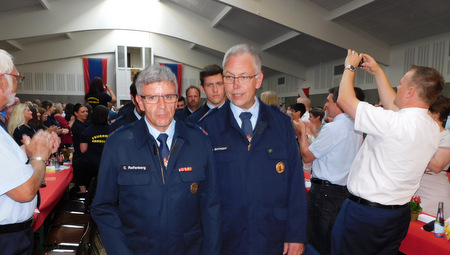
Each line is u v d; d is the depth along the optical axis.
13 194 1.00
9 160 0.98
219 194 1.14
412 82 1.30
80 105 3.53
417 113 1.29
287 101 13.91
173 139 1.09
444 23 6.79
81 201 2.87
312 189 2.01
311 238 2.00
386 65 8.84
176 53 14.69
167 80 1.03
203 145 1.13
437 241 1.48
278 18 7.82
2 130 1.05
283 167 1.20
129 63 15.02
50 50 13.38
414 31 7.53
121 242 1.02
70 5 10.55
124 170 1.04
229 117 1.21
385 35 8.20
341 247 1.46
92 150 3.13
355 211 1.39
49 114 5.06
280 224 1.19
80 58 14.14
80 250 1.56
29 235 1.15
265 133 1.20
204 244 1.10
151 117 1.04
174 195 1.05
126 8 10.98
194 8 10.87
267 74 15.31
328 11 8.11
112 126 1.94
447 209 1.92
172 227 1.04
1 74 1.04
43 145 1.16
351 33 8.35
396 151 1.27
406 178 1.29
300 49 10.69
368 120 1.32
